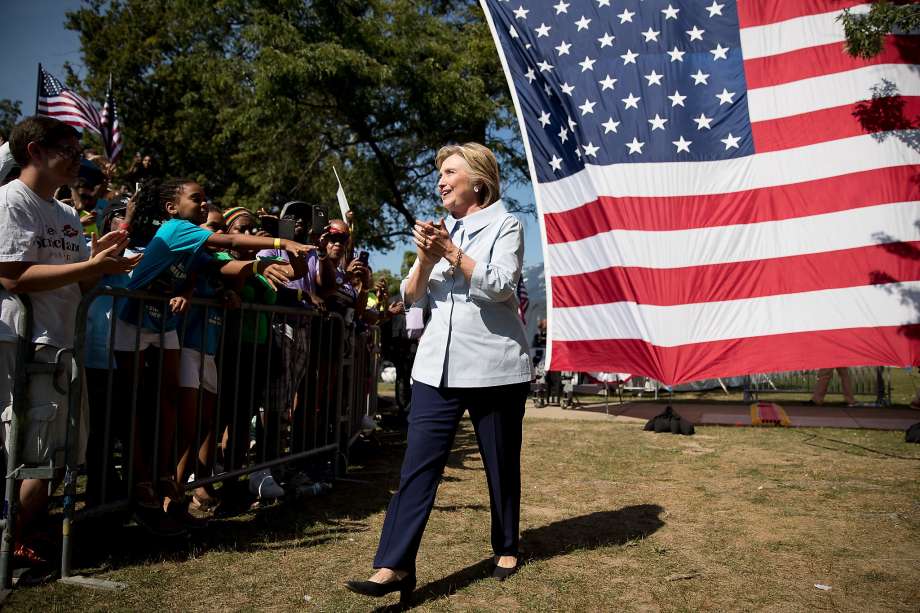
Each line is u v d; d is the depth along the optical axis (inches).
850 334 323.9
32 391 106.3
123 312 130.2
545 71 360.5
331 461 199.5
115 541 131.3
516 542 118.0
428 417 109.5
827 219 332.8
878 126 332.5
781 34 347.9
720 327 335.9
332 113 671.1
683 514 160.9
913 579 117.3
